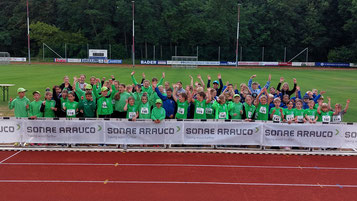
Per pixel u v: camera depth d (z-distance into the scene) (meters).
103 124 10.29
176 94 12.17
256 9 76.94
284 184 7.92
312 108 10.91
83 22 78.38
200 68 54.56
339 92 24.97
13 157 9.51
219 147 10.55
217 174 8.46
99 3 74.50
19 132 10.30
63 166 8.86
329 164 9.35
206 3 77.12
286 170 8.84
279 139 10.38
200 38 75.00
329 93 24.38
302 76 40.28
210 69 52.12
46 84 26.28
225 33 73.00
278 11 75.44
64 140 10.35
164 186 7.67
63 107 10.79
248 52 74.50
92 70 43.97
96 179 8.02
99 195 7.15
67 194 7.17
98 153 10.02
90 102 11.01
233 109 10.80
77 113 11.09
